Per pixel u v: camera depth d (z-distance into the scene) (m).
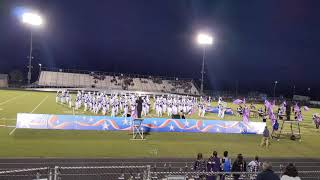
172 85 86.19
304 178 18.25
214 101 70.25
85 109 40.03
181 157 21.34
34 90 69.06
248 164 18.30
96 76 83.50
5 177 15.30
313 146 28.80
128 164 19.03
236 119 41.75
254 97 84.06
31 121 26.41
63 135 25.56
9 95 55.78
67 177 15.95
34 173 16.19
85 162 18.88
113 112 36.66
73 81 80.31
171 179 11.68
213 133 30.75
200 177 15.19
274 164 21.58
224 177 15.19
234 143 27.66
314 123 43.09
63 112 37.81
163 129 29.45
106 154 21.05
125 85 82.62
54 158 19.25
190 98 49.34
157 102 42.16
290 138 31.45
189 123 30.22
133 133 26.91
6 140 23.11
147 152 22.30
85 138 25.28
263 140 27.33
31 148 21.33
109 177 16.19
